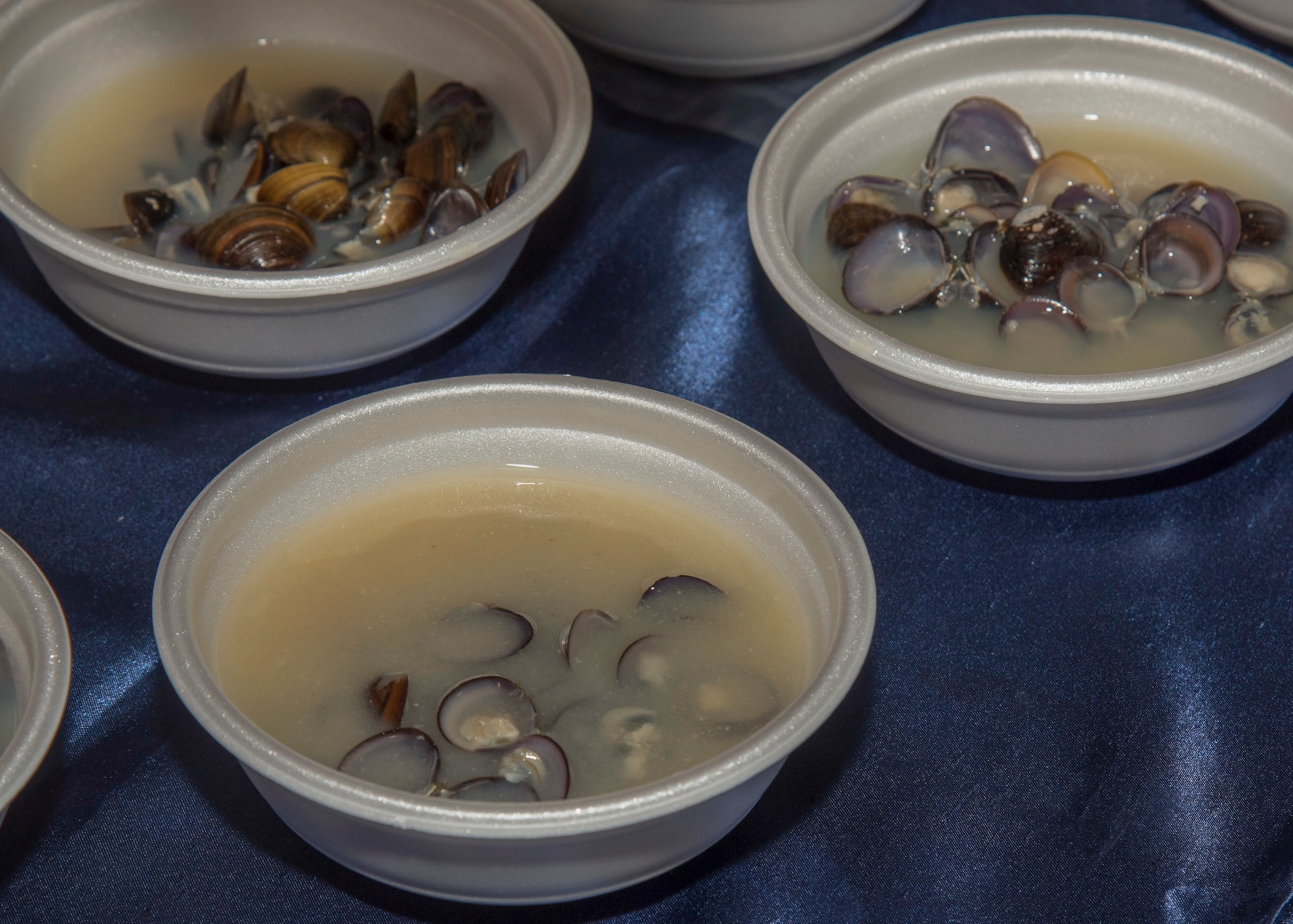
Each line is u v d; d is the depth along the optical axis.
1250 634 0.81
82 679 0.80
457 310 0.84
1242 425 0.81
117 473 0.85
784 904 0.77
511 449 0.80
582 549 0.79
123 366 0.87
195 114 0.91
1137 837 0.78
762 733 0.71
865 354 0.79
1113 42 0.89
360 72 0.93
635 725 0.75
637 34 0.91
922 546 0.83
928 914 0.76
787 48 0.91
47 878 0.77
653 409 0.79
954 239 0.86
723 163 0.92
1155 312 0.84
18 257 0.89
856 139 0.88
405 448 0.80
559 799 0.74
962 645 0.81
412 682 0.76
